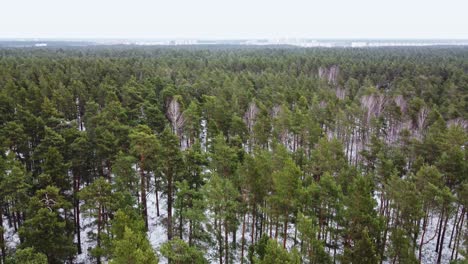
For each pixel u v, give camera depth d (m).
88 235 33.22
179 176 33.88
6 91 57.94
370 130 60.38
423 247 36.47
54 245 25.70
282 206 27.81
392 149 46.00
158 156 33.72
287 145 58.66
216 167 34.25
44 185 30.62
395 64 109.25
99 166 39.06
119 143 40.25
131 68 92.06
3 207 34.72
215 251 32.84
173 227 34.12
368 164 42.84
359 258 23.98
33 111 52.09
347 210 27.41
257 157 32.12
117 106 51.69
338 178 34.44
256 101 63.47
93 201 29.03
